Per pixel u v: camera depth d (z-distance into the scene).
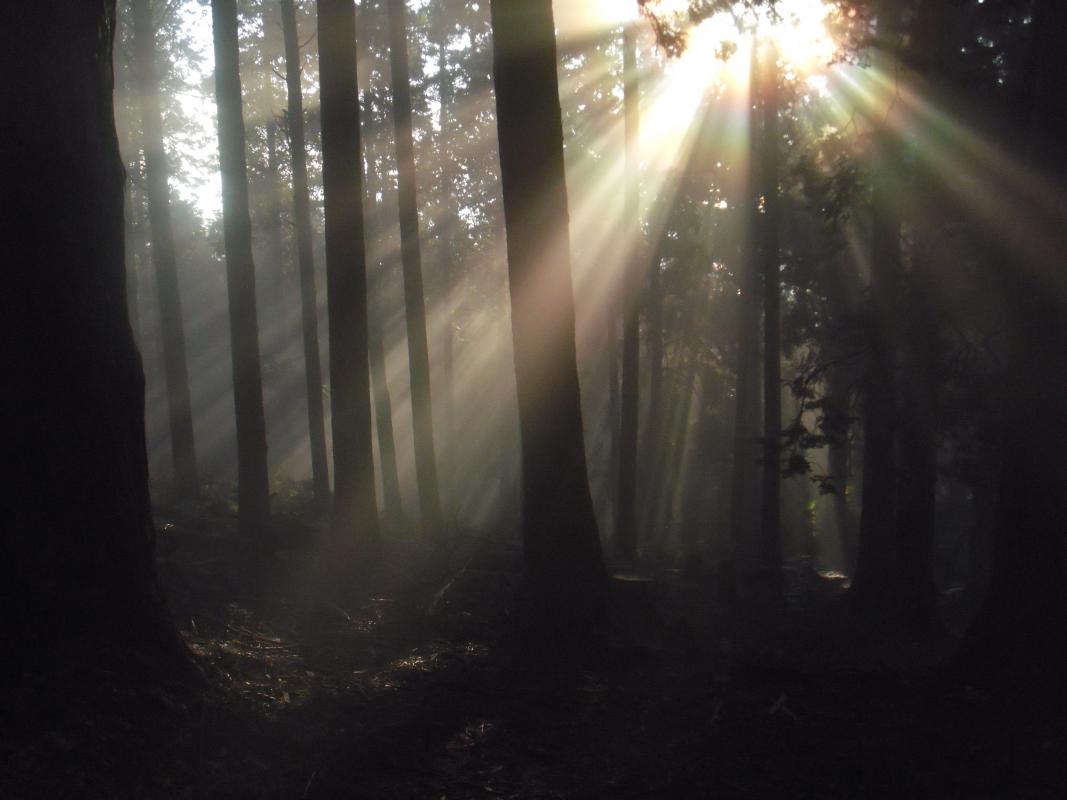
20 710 6.10
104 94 7.74
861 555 20.41
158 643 7.43
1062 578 9.55
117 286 7.68
